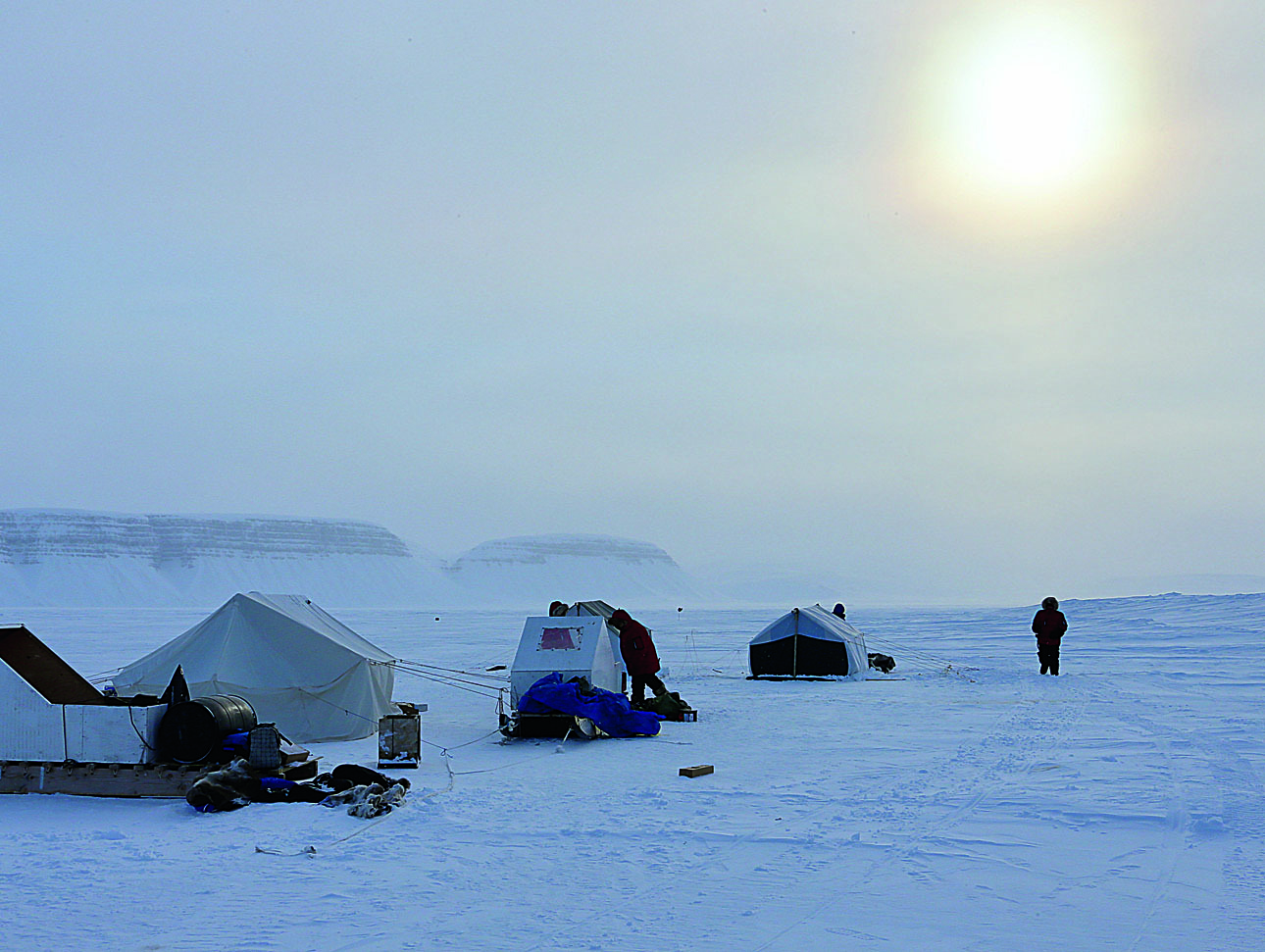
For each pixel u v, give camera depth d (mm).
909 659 32312
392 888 7484
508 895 7289
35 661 11922
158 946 6285
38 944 6320
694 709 19453
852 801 10414
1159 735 14492
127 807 10539
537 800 10672
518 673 16906
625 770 12719
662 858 8289
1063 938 6281
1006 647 37219
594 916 6812
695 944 6246
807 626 26312
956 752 13586
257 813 10125
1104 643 35656
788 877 7707
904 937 6336
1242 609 48812
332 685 15812
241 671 15414
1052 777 11484
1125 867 7852
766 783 11500
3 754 11273
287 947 6254
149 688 15492
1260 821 9242
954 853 8320
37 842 8992
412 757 12789
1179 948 6086
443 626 75312
